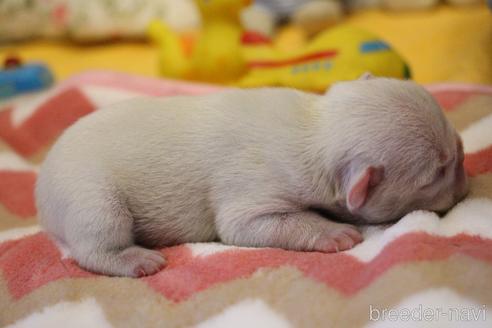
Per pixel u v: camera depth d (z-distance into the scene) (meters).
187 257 0.28
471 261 0.24
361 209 0.28
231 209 0.29
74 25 0.58
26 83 0.50
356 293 0.25
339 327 0.24
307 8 0.53
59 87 0.43
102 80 0.43
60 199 0.29
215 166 0.29
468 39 0.48
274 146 0.28
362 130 0.27
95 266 0.29
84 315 0.26
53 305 0.27
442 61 0.46
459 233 0.26
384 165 0.27
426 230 0.26
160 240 0.30
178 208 0.29
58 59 0.57
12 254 0.30
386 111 0.27
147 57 0.55
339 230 0.28
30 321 0.26
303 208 0.29
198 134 0.29
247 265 0.27
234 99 0.30
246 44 0.45
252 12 0.52
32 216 0.35
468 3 0.55
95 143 0.29
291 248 0.28
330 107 0.28
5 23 0.59
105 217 0.28
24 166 0.38
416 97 0.27
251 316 0.25
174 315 0.25
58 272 0.28
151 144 0.29
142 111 0.30
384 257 0.25
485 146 0.31
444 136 0.27
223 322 0.25
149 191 0.29
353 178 0.27
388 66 0.40
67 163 0.29
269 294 0.25
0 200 0.36
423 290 0.24
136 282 0.27
